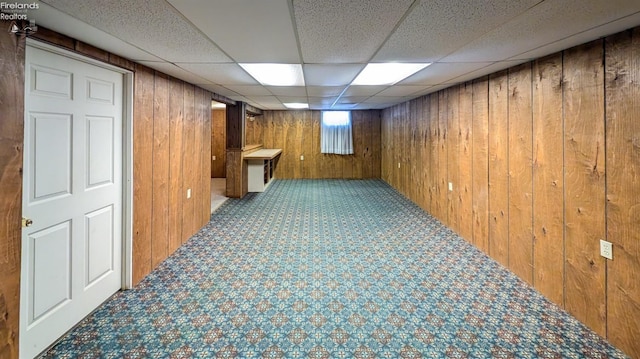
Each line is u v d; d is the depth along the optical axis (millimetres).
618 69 1890
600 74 2008
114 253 2580
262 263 3227
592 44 2062
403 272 3023
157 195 3109
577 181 2215
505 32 1911
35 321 1843
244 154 6750
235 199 6340
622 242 1898
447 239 3932
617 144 1911
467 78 3545
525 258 2801
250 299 2531
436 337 2076
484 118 3410
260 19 1705
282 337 2072
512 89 2920
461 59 2592
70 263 2107
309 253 3498
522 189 2820
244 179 6828
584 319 2182
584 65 2129
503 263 3141
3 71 1524
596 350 1938
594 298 2100
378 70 3051
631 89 1817
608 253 1986
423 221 4723
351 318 2287
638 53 1776
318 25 1803
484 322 2232
